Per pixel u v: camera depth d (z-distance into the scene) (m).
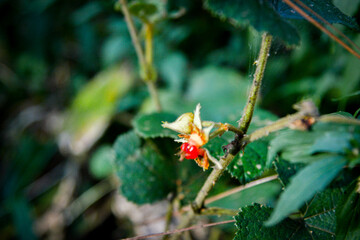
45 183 0.44
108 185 0.40
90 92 0.42
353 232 0.13
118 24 0.42
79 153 0.41
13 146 0.49
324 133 0.11
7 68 0.56
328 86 0.27
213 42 0.41
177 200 0.22
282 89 0.32
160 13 0.26
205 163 0.14
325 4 0.16
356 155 0.11
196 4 0.39
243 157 0.18
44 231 0.40
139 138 0.23
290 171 0.17
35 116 0.51
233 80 0.36
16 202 0.41
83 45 0.50
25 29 0.56
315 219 0.16
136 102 0.40
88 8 0.48
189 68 0.42
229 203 0.23
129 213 0.37
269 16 0.12
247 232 0.15
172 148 0.22
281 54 0.29
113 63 0.44
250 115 0.14
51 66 0.55
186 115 0.14
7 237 0.41
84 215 0.40
